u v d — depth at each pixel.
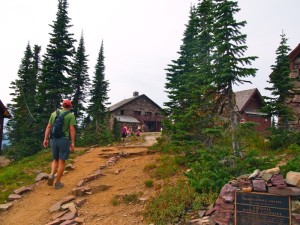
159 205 7.46
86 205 8.52
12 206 8.96
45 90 25.58
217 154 8.56
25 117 31.58
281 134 14.76
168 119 14.25
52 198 9.21
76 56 33.53
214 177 7.60
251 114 36.78
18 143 26.56
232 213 6.30
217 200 6.63
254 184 6.34
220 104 10.12
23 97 32.97
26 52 38.50
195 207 7.02
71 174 11.93
